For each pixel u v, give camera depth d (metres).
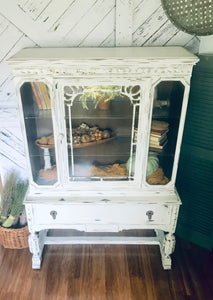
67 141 1.80
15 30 1.97
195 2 1.73
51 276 2.16
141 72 1.60
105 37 2.00
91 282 2.12
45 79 1.62
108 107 1.72
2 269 2.21
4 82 2.14
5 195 2.29
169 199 1.94
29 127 1.80
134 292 2.05
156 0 1.89
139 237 2.37
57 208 1.99
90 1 1.88
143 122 1.74
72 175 1.91
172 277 2.16
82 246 2.42
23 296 2.02
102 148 1.84
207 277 2.17
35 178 1.94
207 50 1.95
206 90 1.90
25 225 2.34
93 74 1.61
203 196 2.22
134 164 1.88
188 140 2.11
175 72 1.61
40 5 1.90
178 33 2.00
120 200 1.93
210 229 2.29
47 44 2.02
